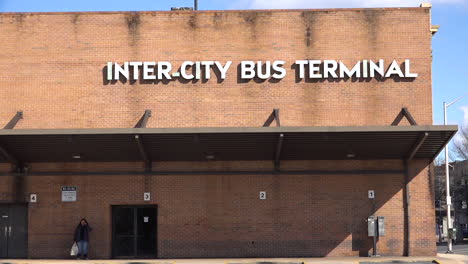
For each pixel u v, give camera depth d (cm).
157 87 2762
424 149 2659
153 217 2759
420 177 2747
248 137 2519
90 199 2738
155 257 2733
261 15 2788
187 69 2770
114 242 2748
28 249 2723
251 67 2756
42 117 2756
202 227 2728
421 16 2784
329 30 2780
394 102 2748
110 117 2752
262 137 2519
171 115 2747
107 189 2741
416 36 2777
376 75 2764
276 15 2788
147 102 2756
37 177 2750
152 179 2745
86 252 2673
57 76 2773
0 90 2773
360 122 2742
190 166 2755
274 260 2533
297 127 2419
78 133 2434
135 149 2631
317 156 2723
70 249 2717
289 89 2755
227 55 2773
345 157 2736
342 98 2752
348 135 2498
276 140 2544
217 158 2733
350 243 2716
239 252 2712
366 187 2745
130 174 2747
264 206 2734
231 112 2747
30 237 2730
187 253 2716
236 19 2786
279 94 2753
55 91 2769
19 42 2794
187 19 2789
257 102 2750
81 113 2755
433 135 2492
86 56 2780
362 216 2731
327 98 2752
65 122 2750
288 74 2762
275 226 2725
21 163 2739
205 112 2748
